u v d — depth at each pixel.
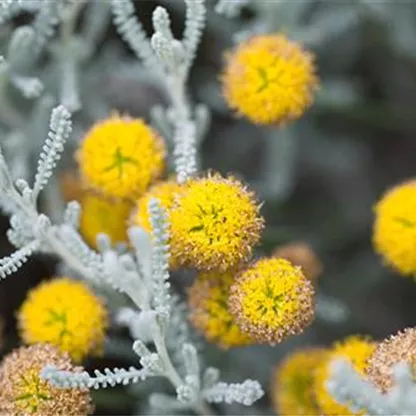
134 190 0.27
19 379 0.25
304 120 0.36
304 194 0.38
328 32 0.33
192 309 0.26
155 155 0.27
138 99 0.35
